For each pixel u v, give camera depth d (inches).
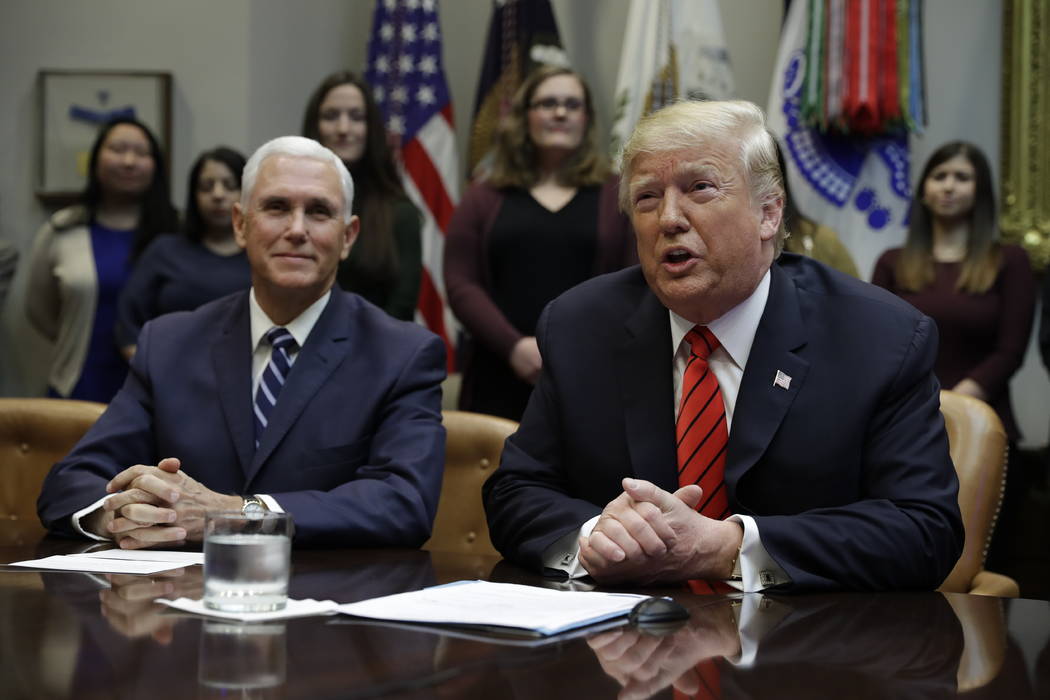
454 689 37.8
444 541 96.9
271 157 90.1
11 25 213.6
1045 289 160.4
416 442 84.5
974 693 39.1
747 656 44.2
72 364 173.9
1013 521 167.2
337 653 42.1
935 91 201.6
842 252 154.5
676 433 72.3
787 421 69.9
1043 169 192.4
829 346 71.6
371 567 67.0
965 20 200.2
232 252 154.6
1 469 107.8
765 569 61.9
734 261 69.0
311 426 86.5
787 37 193.8
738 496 69.7
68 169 210.7
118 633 45.1
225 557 49.6
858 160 189.3
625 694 38.0
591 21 219.8
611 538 60.7
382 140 149.1
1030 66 193.8
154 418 90.1
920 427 69.2
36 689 36.6
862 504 66.0
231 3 207.8
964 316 157.0
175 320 94.0
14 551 71.3
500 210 143.6
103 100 209.9
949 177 159.3
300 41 217.0
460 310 141.5
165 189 174.6
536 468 75.4
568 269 140.4
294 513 75.5
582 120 144.7
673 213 68.8
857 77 183.2
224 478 86.7
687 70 195.2
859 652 45.4
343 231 92.0
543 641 45.3
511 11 207.0
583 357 76.5
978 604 57.6
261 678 38.3
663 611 50.3
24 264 211.6
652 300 76.2
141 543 71.4
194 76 209.0
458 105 227.1
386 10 211.6
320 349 89.0
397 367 88.1
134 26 210.8
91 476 83.1
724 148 68.7
